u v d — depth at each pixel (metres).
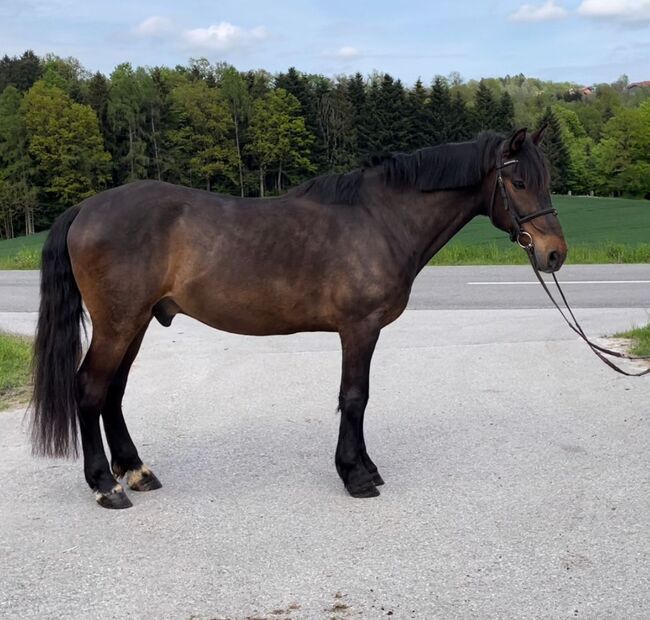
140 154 65.44
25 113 64.00
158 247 4.47
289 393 7.01
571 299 12.30
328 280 4.59
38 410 4.57
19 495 4.75
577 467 5.06
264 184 66.56
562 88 123.88
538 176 4.64
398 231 4.73
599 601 3.43
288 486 4.84
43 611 3.41
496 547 3.95
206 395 6.97
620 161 73.94
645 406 6.38
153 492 4.77
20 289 14.65
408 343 9.02
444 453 5.39
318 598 3.48
